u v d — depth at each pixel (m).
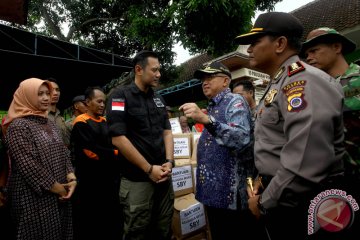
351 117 1.30
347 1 9.03
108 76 6.80
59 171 1.97
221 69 1.97
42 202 1.79
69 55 5.43
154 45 7.72
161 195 2.16
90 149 2.64
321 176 0.89
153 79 2.09
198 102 9.34
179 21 6.53
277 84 1.12
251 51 1.27
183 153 3.04
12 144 1.75
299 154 0.90
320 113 0.90
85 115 2.84
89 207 2.65
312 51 1.61
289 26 1.17
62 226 1.96
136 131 2.04
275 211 1.02
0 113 4.57
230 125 1.66
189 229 2.59
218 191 1.76
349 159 1.27
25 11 2.66
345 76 1.41
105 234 2.72
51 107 3.23
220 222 1.83
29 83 1.92
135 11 7.73
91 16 9.59
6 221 2.05
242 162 1.74
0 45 4.82
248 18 6.65
